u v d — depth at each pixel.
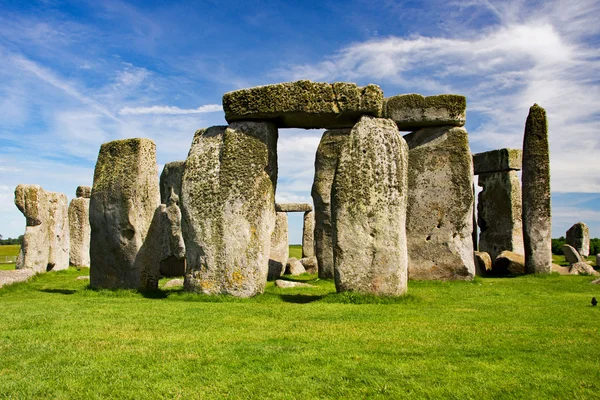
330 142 16.19
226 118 10.83
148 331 7.32
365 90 10.22
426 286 13.36
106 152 12.27
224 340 6.80
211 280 10.54
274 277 17.20
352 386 5.26
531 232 17.25
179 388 5.20
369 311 8.77
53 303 10.01
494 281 14.84
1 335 7.10
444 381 5.36
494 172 22.50
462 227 15.16
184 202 10.89
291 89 10.27
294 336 7.00
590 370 5.68
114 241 11.83
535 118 17.30
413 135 15.80
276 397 5.01
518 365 5.85
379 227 9.95
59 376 5.49
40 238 18.27
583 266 17.56
